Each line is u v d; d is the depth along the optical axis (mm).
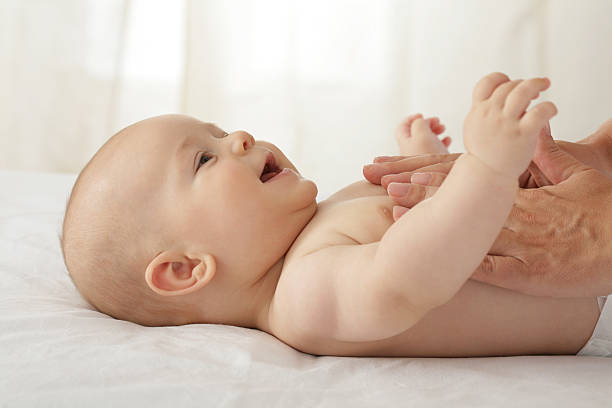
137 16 3355
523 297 1002
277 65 3475
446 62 3406
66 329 987
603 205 984
